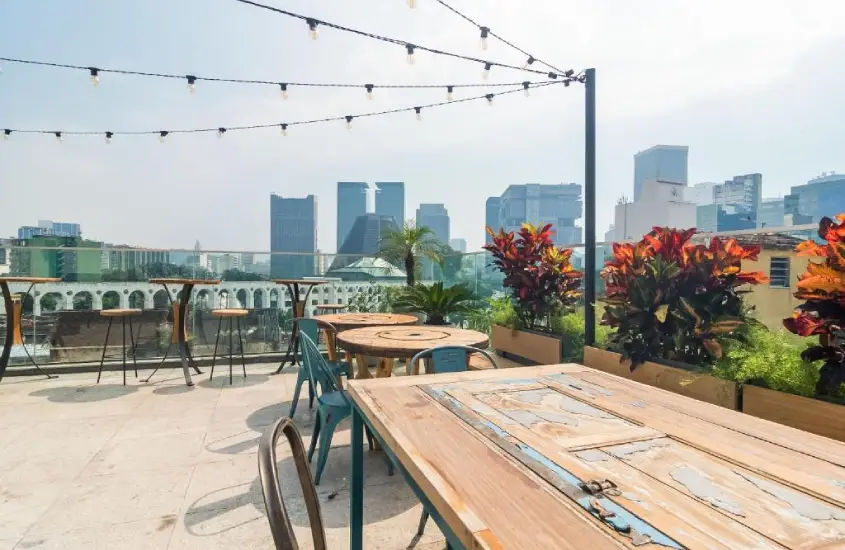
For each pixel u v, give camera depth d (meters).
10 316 4.70
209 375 5.19
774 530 0.71
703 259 2.90
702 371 2.62
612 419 1.27
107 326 5.34
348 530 2.06
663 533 0.70
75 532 2.03
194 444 3.08
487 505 0.78
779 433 1.16
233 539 1.98
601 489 0.84
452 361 2.45
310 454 2.85
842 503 0.80
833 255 2.07
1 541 1.95
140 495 2.37
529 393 1.55
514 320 4.73
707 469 0.94
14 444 3.05
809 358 2.12
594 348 3.52
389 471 2.68
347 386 1.68
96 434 3.26
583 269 4.47
